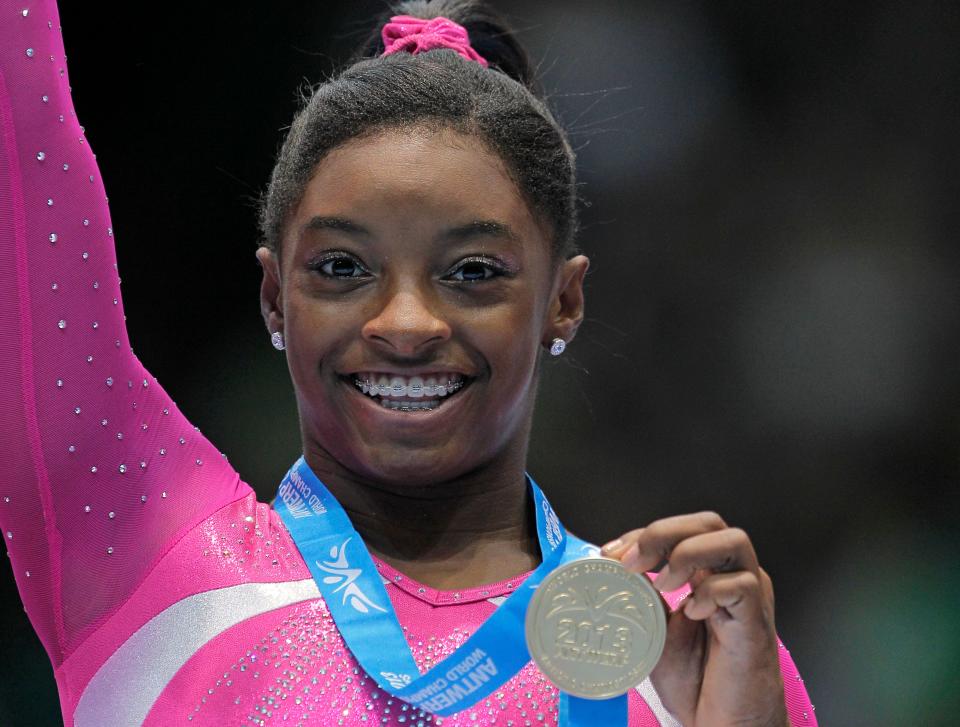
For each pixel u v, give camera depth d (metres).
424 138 7.70
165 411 8.05
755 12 21.20
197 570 7.68
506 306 7.70
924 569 20.39
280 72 20.11
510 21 20.88
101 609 7.69
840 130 21.45
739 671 7.02
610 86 21.17
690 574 6.92
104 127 19.86
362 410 7.67
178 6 19.70
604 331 21.38
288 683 7.36
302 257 7.75
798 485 20.98
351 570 7.73
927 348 21.06
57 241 7.64
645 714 7.69
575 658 6.91
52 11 7.80
